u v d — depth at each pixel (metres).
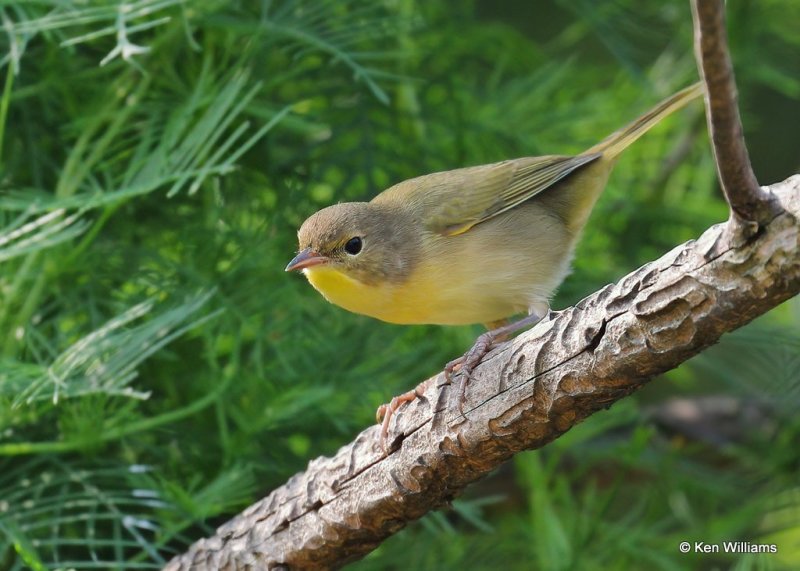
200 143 8.28
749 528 11.27
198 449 9.36
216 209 9.85
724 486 11.56
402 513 6.64
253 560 7.16
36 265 8.99
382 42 10.93
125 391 7.14
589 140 11.82
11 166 9.77
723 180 4.59
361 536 6.84
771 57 13.17
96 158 9.06
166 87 9.87
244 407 9.23
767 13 12.91
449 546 10.63
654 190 12.59
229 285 9.69
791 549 11.54
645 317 5.27
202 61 10.02
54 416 8.92
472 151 11.30
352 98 10.91
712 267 4.97
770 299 4.90
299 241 8.84
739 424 12.48
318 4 10.06
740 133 4.44
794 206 4.66
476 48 12.07
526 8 13.75
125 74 9.70
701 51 4.23
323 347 9.72
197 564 7.43
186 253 9.73
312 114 10.27
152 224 10.09
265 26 9.60
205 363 9.66
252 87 9.78
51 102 9.89
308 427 9.95
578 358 5.63
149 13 9.16
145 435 9.45
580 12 12.09
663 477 11.31
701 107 12.74
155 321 7.91
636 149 12.80
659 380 13.56
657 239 12.43
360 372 9.65
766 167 14.09
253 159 10.37
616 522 11.67
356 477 6.71
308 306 10.07
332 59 10.20
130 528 8.12
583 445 11.38
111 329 7.69
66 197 8.55
